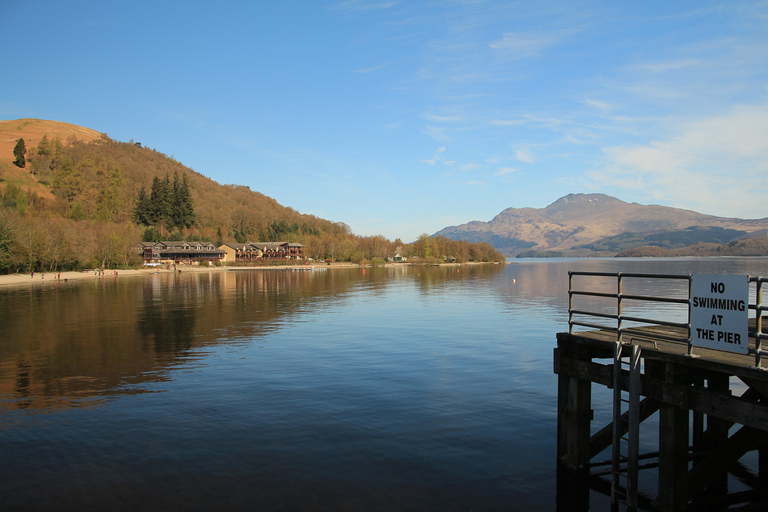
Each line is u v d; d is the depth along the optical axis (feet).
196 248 611.88
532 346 89.15
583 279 350.84
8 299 186.09
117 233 484.74
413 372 69.31
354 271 513.45
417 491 34.71
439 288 252.42
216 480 36.14
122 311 146.41
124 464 38.86
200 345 90.63
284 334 103.55
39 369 71.26
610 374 33.60
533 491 34.86
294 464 38.93
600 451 37.65
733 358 28.60
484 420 49.19
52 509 32.07
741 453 32.04
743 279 26.45
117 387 61.57
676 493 29.76
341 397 57.11
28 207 556.92
